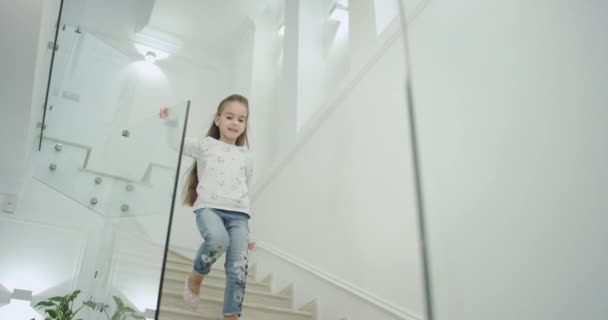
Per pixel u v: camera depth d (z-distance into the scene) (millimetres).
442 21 2098
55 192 3615
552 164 1378
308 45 3922
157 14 4926
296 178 3326
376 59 2637
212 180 2006
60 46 2672
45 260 3402
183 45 5215
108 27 4801
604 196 1201
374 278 2189
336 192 2736
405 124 2219
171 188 1684
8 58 1944
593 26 1339
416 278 1903
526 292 1384
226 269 1873
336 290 2465
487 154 1654
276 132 4457
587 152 1271
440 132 1945
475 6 1888
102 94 3139
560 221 1314
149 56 4918
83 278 3432
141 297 1638
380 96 2506
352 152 2658
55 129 2988
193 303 1890
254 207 4012
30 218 3465
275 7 4941
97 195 2695
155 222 1729
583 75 1335
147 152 2123
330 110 3047
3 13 1729
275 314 2469
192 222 4492
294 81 3787
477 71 1795
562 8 1458
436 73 2061
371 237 2293
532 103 1498
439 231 1822
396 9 2605
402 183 2143
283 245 3279
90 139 2967
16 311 3195
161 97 4902
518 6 1649
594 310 1170
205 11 4918
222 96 5195
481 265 1579
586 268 1211
